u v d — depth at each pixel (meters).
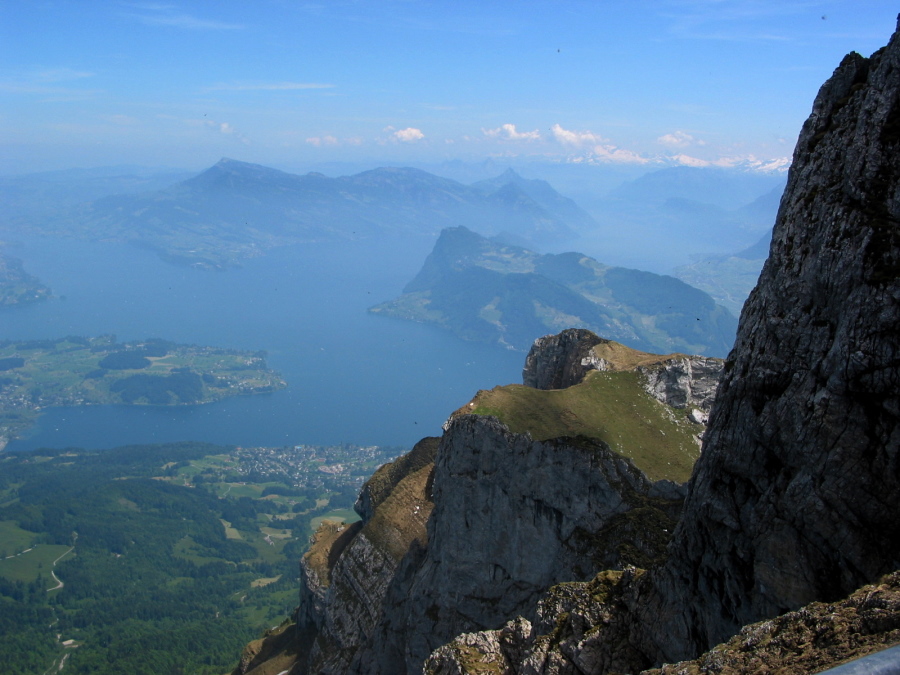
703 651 43.66
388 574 120.38
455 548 95.62
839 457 36.12
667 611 46.69
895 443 34.53
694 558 45.03
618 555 80.12
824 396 36.88
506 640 57.75
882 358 34.66
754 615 39.91
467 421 95.12
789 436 38.72
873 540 35.16
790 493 38.19
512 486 91.88
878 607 30.47
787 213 41.94
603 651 49.31
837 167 39.56
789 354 39.53
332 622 126.75
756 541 39.94
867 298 35.38
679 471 88.88
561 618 54.00
